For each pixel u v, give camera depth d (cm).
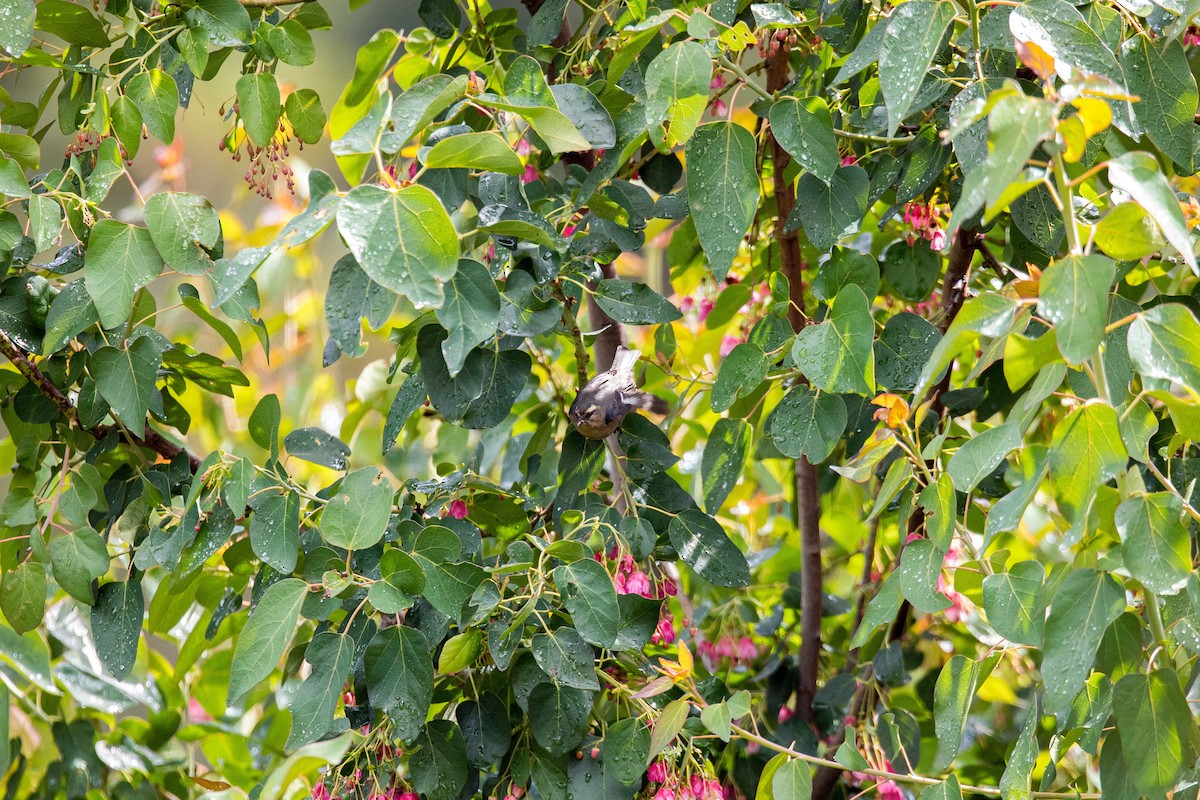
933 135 288
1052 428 318
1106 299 252
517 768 286
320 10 301
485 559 292
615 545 291
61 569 288
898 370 290
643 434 295
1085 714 273
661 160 305
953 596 314
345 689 294
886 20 276
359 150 266
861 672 321
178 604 310
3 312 294
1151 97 278
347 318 268
